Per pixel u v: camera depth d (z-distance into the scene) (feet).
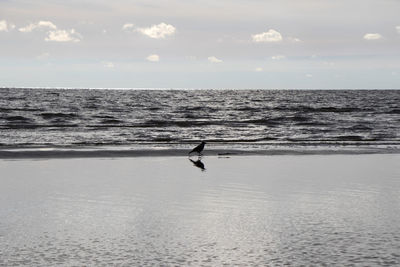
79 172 72.49
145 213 44.29
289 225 39.91
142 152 103.40
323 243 34.42
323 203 49.55
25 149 107.04
